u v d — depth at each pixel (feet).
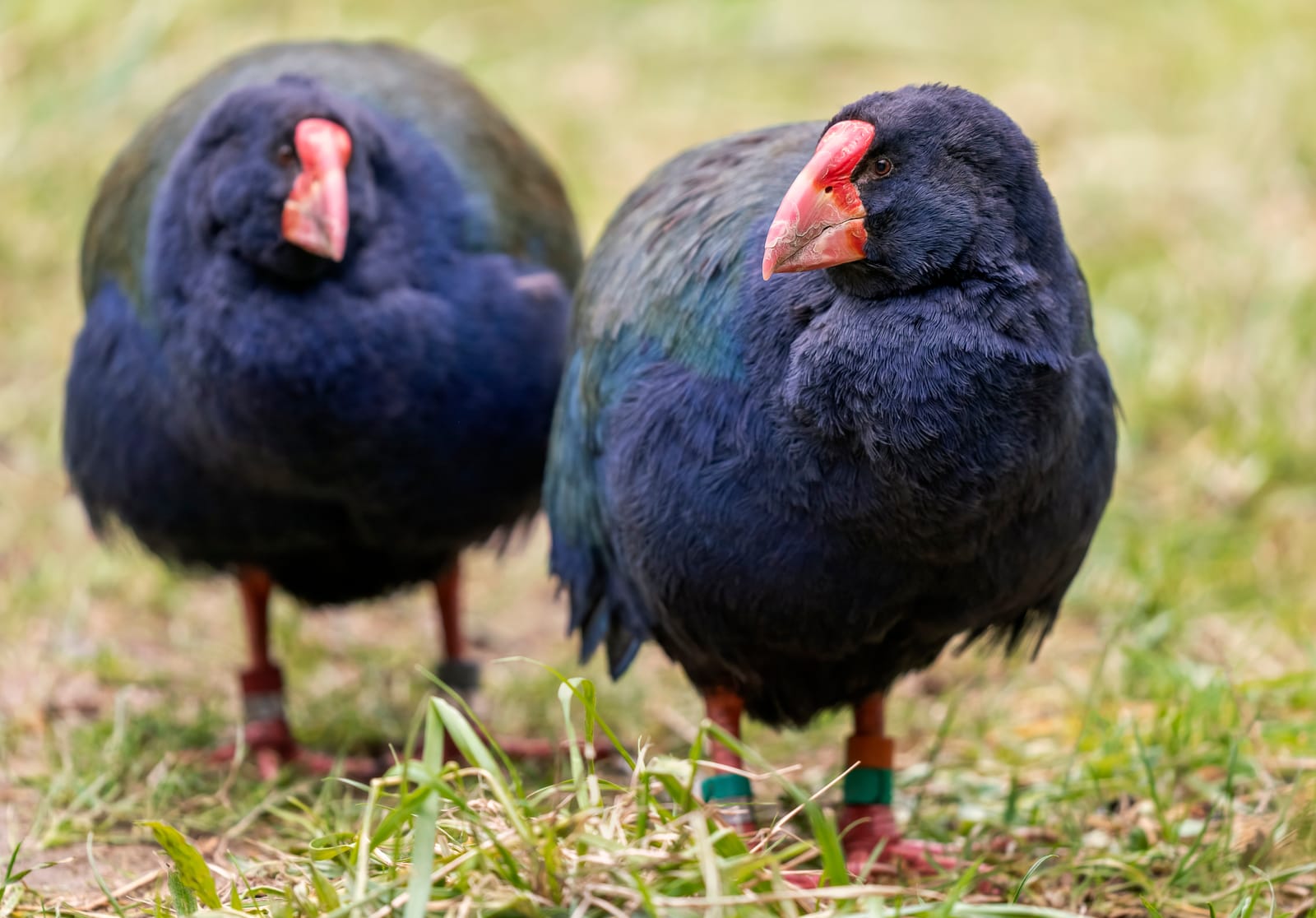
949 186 20.01
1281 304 43.80
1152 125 55.57
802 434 20.67
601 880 18.16
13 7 56.39
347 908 17.93
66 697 31.35
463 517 28.53
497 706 32.37
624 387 23.04
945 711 31.63
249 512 28.30
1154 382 42.50
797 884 20.93
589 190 52.08
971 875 19.06
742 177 23.04
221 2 58.95
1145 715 29.68
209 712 30.89
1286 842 23.81
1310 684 29.25
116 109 53.83
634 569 23.21
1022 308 20.07
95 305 29.35
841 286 20.63
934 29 63.67
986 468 20.15
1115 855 24.11
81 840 25.39
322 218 25.58
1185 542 36.45
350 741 30.55
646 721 31.58
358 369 26.45
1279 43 58.54
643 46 61.93
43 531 38.47
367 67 30.78
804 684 23.72
